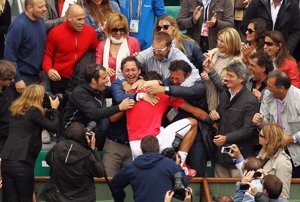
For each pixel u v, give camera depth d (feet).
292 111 78.43
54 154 72.74
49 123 74.84
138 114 77.97
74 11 84.07
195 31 93.45
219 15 92.89
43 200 78.23
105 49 85.10
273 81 77.46
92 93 78.13
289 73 83.41
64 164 72.18
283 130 78.79
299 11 91.20
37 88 75.05
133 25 91.81
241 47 84.94
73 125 73.10
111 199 79.00
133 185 71.26
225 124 79.82
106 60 84.84
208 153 81.20
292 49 90.79
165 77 82.38
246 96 79.30
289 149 78.54
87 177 73.05
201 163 80.79
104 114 77.20
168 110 80.69
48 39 85.46
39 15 83.61
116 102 79.51
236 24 98.17
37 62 84.99
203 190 78.48
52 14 90.17
